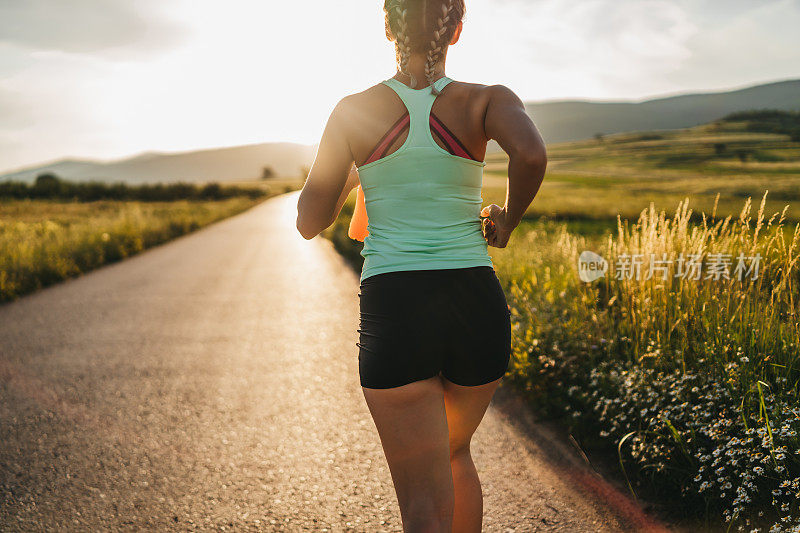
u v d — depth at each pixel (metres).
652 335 3.58
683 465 2.64
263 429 3.60
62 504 2.72
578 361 3.94
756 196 35.22
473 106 1.43
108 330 6.58
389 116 1.44
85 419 3.82
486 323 1.46
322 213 1.57
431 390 1.43
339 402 4.06
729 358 3.02
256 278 10.60
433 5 1.42
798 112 183.50
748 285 3.48
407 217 1.43
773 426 2.35
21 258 10.80
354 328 6.45
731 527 2.23
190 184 65.00
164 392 4.37
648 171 86.06
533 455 3.10
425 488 1.44
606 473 2.85
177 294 9.01
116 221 20.56
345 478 2.92
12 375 4.86
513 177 1.35
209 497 2.76
